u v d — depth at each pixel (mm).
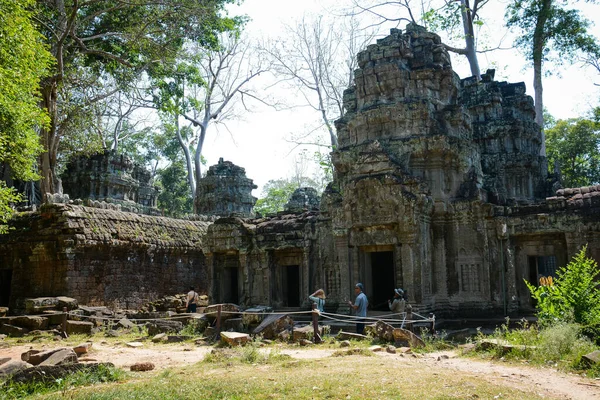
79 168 39281
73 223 24000
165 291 28969
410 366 10844
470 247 19859
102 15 32500
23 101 17797
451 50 34594
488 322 18344
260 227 24234
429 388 8695
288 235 23047
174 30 32156
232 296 25531
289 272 25125
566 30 31562
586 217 18203
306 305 22203
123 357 13609
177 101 35688
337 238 20109
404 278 18484
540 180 30062
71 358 11094
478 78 32656
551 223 18719
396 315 17484
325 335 16250
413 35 22328
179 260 30250
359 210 19547
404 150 20312
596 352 10602
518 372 10461
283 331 16219
